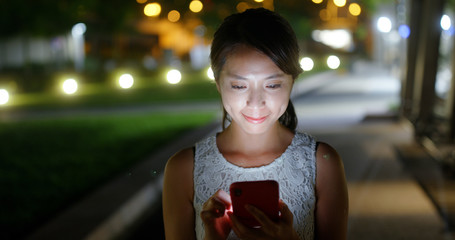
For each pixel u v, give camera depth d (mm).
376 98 15805
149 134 9984
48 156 8031
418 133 8336
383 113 11078
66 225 4441
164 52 40656
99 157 7797
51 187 6074
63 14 22297
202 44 42312
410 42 10219
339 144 8391
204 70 38594
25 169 7125
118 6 24781
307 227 1401
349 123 10742
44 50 30625
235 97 1311
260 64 1272
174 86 23812
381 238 4223
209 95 18562
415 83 9891
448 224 4449
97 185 6098
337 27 36656
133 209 5230
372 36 38219
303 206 1400
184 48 41938
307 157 1441
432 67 8617
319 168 1445
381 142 8453
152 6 16484
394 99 15273
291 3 31422
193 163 1461
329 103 14812
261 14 1306
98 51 34938
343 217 1421
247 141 1441
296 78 1368
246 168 1418
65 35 24797
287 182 1410
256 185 1228
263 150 1442
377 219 4688
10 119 13250
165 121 11969
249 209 1207
